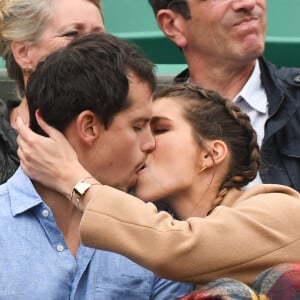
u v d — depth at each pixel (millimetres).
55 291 9398
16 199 9664
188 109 10406
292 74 14016
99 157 9570
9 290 9281
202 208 10273
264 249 9352
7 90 14719
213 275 9312
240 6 13664
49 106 9539
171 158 10211
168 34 14578
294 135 13250
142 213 9312
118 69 9414
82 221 9211
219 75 14188
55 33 13094
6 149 12328
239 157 10406
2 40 13367
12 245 9469
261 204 9602
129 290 9664
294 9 18188
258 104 13781
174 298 9867
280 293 8750
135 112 9531
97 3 13484
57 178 9477
